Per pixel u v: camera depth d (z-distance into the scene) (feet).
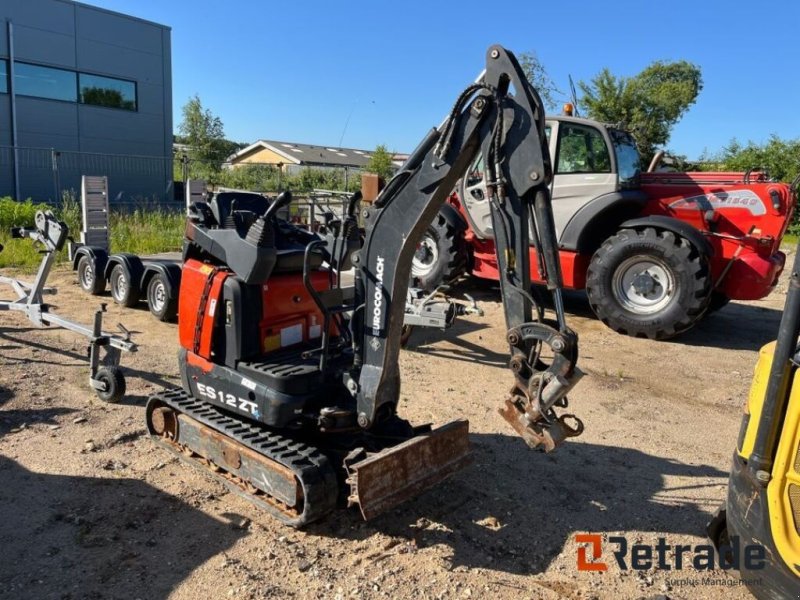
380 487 11.28
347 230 13.37
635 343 25.88
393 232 11.75
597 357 23.86
